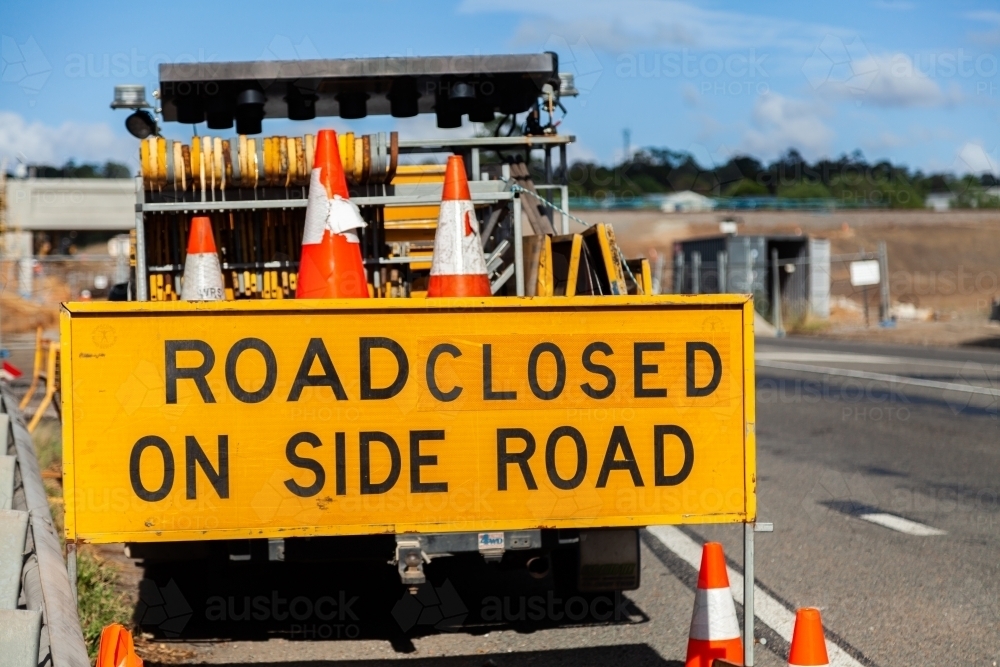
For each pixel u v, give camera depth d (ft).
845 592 23.29
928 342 106.11
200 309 15.01
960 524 29.84
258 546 18.65
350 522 15.31
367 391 15.33
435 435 15.46
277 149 21.97
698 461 15.80
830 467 38.86
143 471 14.93
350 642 20.66
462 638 20.90
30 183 149.59
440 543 18.31
